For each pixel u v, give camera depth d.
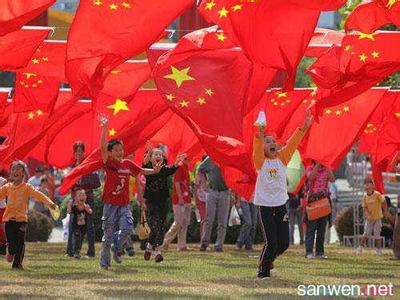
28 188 41.97
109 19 42.50
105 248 41.91
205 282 36.97
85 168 47.06
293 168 61.66
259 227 67.75
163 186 46.28
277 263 47.28
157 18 42.84
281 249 38.16
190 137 62.53
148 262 46.62
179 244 57.44
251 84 50.00
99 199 68.56
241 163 48.88
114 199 41.09
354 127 59.12
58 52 52.50
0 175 50.78
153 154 45.81
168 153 62.84
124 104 59.56
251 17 42.47
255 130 59.34
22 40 46.28
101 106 59.75
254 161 37.12
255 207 59.06
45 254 52.59
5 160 53.84
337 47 50.69
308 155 59.75
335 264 47.28
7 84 113.88
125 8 42.38
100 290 34.06
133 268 42.84
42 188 65.94
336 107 58.97
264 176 37.09
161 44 53.59
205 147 49.31
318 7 41.47
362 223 67.00
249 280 37.69
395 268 45.38
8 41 45.97
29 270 41.62
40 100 55.34
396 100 61.75
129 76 53.81
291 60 43.25
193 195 70.50
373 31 46.34
